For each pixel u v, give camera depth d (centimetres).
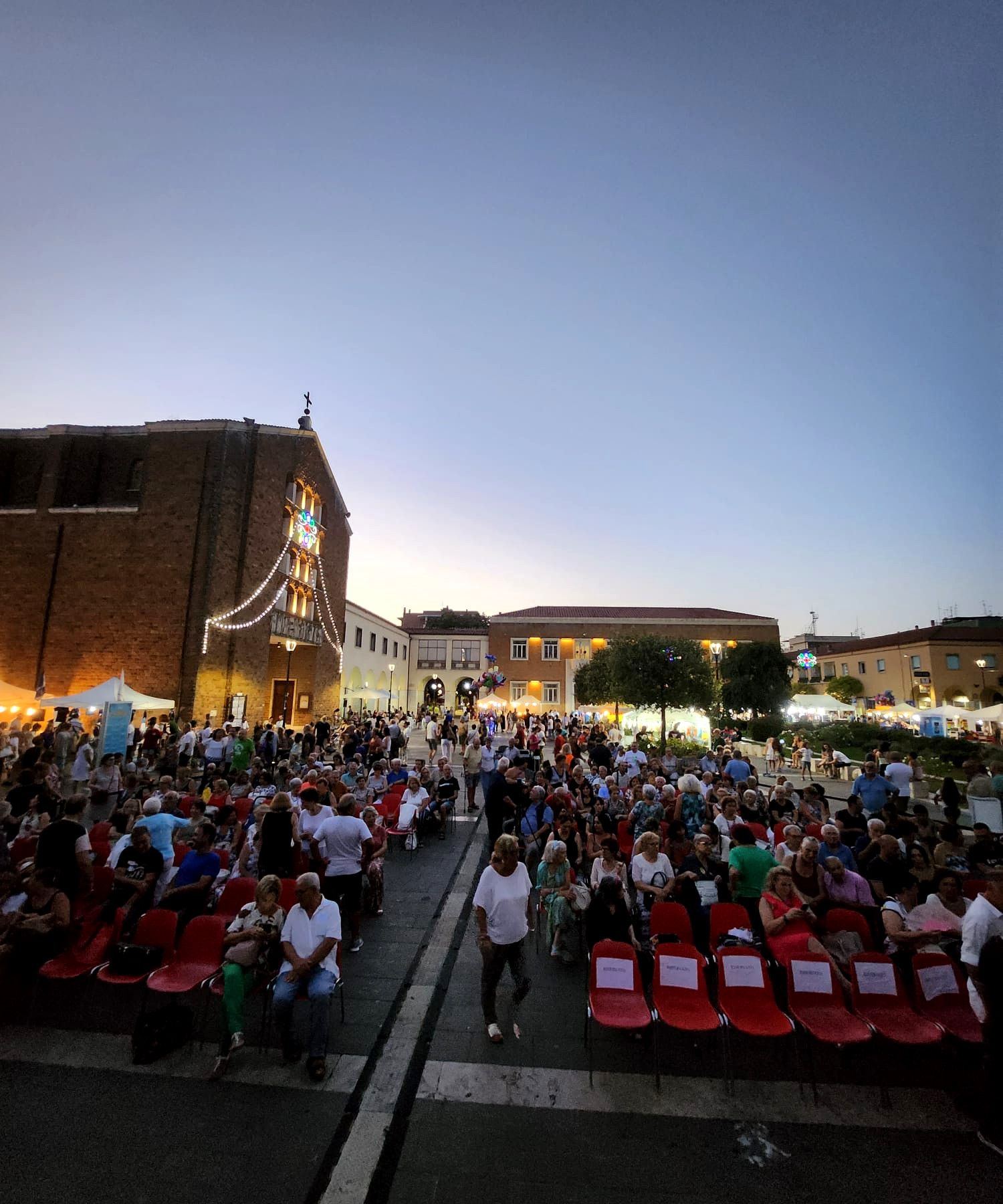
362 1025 555
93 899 699
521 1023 566
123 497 2725
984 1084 414
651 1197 363
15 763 1548
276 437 2792
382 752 1834
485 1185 372
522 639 5150
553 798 1012
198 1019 564
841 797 1802
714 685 2641
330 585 3391
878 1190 371
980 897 459
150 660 2394
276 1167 383
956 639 4978
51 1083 461
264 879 554
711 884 687
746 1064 504
